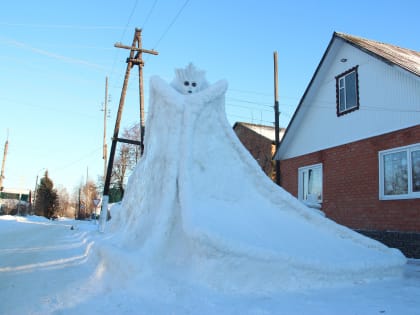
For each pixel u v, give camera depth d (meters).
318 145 13.87
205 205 5.80
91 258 6.96
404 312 3.92
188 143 6.19
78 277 5.97
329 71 13.66
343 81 13.02
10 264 7.92
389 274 5.71
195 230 4.88
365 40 13.66
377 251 6.14
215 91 6.63
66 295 4.95
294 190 14.98
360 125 12.02
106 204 18.12
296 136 15.16
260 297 4.45
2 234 17.56
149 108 7.19
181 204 5.60
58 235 17.14
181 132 6.38
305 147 14.58
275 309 3.98
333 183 12.95
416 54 14.21
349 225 12.05
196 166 6.16
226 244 4.70
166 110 6.68
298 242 5.68
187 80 7.14
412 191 10.05
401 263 5.88
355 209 11.86
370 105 11.70
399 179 10.52
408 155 10.28
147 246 5.25
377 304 4.21
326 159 13.41
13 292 5.39
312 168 14.27
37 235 17.08
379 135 11.26
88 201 70.88
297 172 14.90
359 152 11.97
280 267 4.84
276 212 6.33
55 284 5.62
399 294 4.69
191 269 4.84
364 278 5.41
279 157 15.88
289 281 4.86
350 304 4.21
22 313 4.38
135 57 19.81
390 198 10.64
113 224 8.16
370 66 11.84
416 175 10.02
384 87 11.23
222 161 6.43
